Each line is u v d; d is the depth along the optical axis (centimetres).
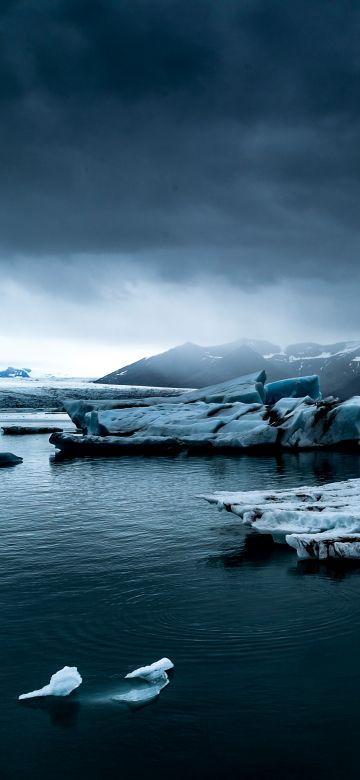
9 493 2480
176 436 4381
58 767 695
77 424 5788
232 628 1054
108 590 1255
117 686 861
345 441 4141
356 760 700
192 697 828
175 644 995
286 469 3173
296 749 720
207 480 2811
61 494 2448
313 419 4178
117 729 761
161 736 746
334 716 782
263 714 788
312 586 1267
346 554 1420
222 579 1319
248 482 2730
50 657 953
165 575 1351
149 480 2834
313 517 1554
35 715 791
